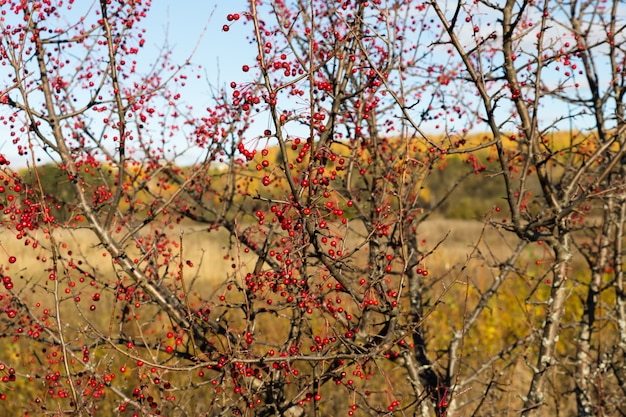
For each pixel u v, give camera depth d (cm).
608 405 488
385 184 404
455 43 373
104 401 578
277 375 394
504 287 846
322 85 356
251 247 445
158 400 542
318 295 357
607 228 534
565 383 676
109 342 294
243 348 370
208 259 1316
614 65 498
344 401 621
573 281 518
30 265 975
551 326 437
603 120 516
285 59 329
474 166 516
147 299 436
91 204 399
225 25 303
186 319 376
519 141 484
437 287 834
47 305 741
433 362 507
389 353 441
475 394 646
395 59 428
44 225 373
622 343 505
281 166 301
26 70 389
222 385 344
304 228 316
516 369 686
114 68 391
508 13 388
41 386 643
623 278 555
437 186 2048
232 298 743
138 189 469
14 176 376
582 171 403
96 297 384
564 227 419
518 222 396
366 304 334
